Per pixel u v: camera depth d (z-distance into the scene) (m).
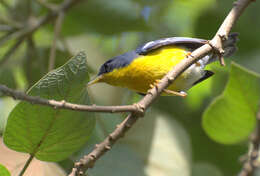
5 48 12.84
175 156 10.98
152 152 10.83
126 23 13.50
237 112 8.87
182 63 7.21
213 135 9.41
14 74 12.02
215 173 12.26
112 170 9.41
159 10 14.38
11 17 12.43
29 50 11.81
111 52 14.85
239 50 13.78
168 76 7.06
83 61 6.11
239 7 7.83
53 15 12.02
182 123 13.16
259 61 13.61
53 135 6.38
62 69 6.06
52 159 6.66
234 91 8.64
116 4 13.54
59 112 6.17
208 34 13.82
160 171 10.62
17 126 6.21
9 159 7.18
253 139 8.59
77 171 6.16
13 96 5.73
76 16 13.54
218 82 13.38
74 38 14.69
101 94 12.81
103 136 9.59
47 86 6.11
